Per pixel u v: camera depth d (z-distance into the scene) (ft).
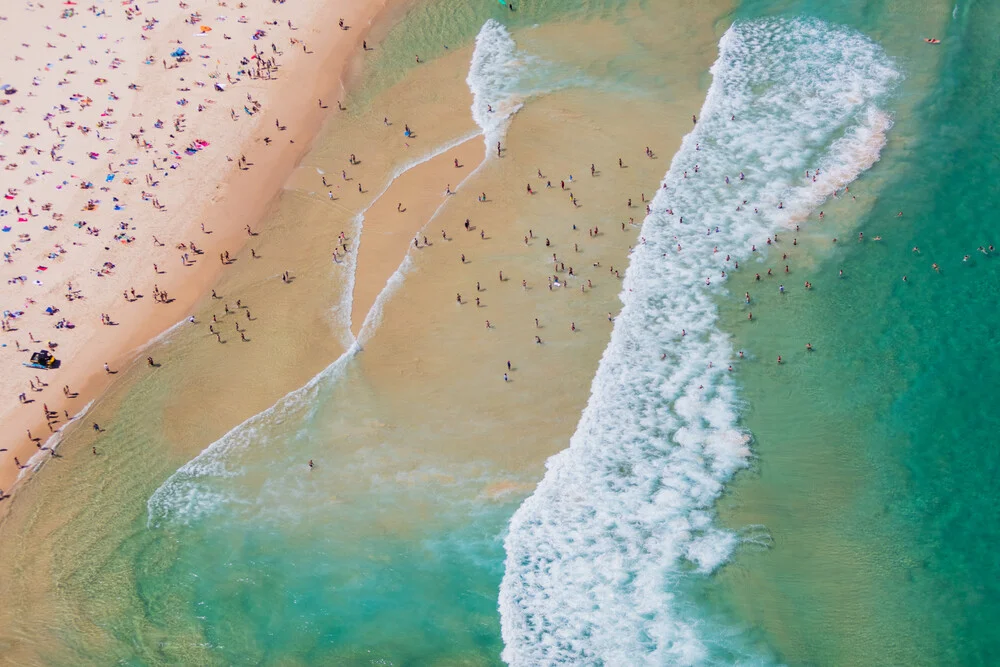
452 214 214.90
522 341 190.08
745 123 230.27
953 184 212.02
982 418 172.14
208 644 151.33
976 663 142.00
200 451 176.65
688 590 153.69
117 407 184.55
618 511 164.25
